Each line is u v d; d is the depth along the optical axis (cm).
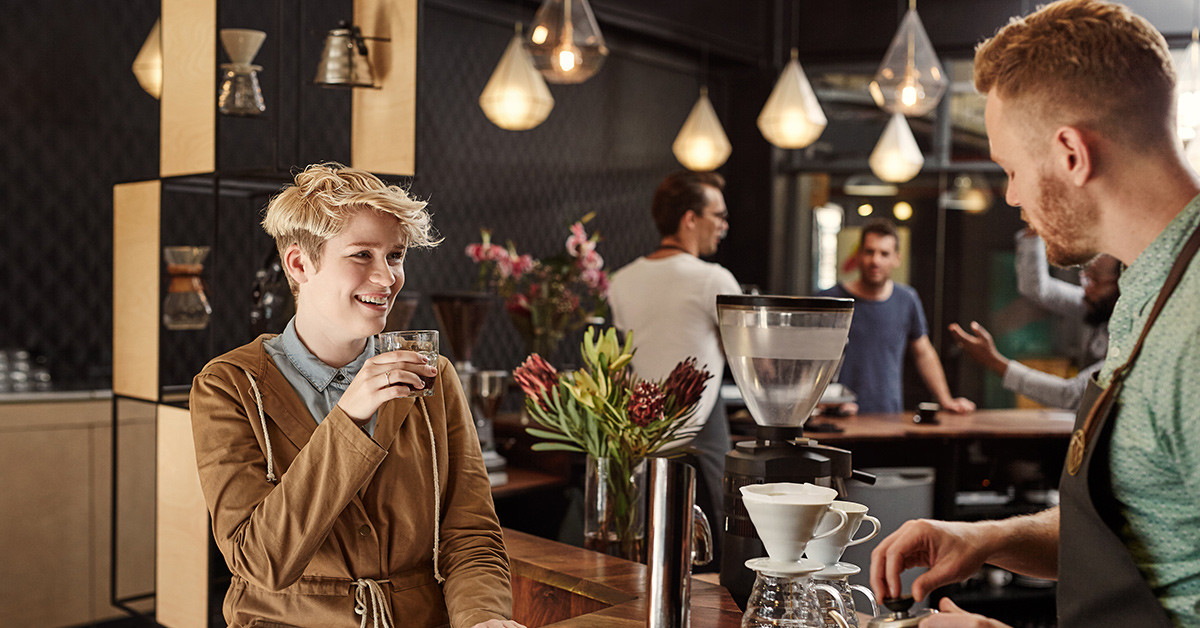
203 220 465
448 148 522
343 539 163
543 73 394
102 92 488
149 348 301
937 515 431
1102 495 122
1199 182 120
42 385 448
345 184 160
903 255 625
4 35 457
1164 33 550
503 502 330
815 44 641
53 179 473
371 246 161
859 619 161
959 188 613
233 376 164
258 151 475
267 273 288
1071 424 429
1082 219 124
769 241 654
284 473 158
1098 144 119
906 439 427
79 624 426
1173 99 120
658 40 603
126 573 434
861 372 481
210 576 270
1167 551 117
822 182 648
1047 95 122
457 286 529
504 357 551
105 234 490
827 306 148
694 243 348
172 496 287
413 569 170
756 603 130
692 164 530
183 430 280
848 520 139
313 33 308
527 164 564
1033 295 471
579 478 342
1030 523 152
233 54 294
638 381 215
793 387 152
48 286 472
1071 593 124
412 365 149
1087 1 125
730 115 672
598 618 163
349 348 169
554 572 192
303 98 484
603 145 608
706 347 328
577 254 408
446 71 520
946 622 121
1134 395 117
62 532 421
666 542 137
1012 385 441
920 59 416
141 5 500
